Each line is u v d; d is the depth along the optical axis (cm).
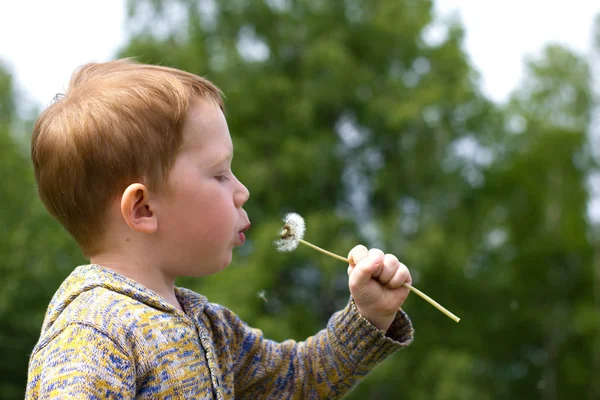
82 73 185
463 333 1822
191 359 165
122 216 168
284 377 205
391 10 1945
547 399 1964
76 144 165
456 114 1914
